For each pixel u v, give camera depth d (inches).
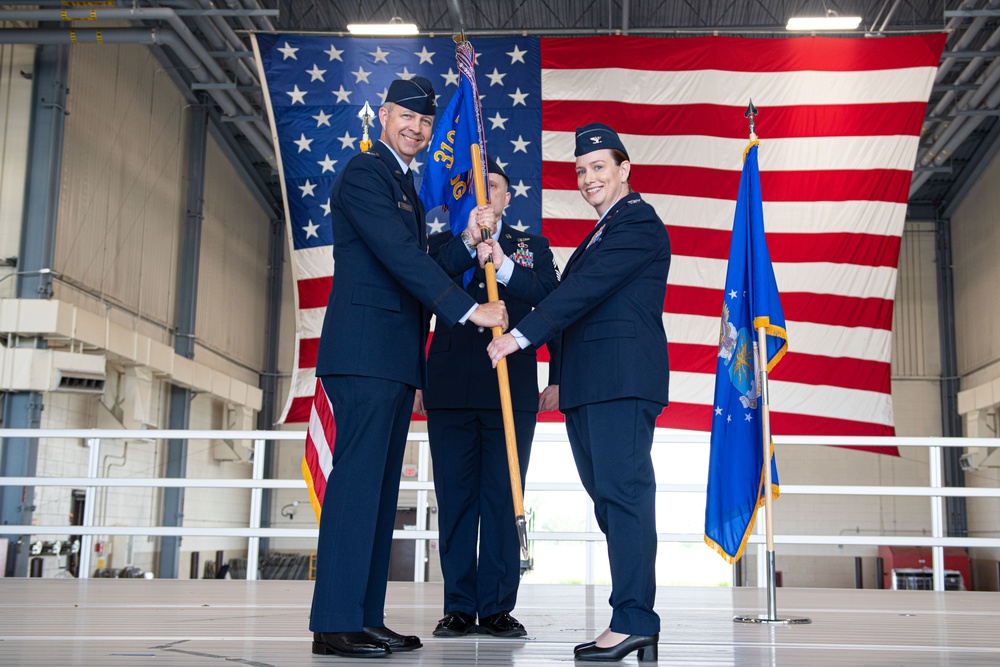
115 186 462.6
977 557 624.4
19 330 385.7
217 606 138.6
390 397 90.7
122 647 86.7
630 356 88.8
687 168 333.4
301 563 614.5
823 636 106.4
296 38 353.7
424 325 96.7
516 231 125.0
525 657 84.5
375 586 94.7
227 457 616.1
